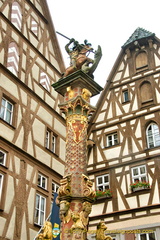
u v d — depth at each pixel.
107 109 18.31
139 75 18.19
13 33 14.34
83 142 7.83
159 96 16.98
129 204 15.23
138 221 14.62
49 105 15.45
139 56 18.84
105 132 17.77
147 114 16.86
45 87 15.73
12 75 13.41
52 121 15.54
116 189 15.94
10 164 12.00
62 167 15.30
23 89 13.95
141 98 17.59
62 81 8.60
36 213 12.71
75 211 6.83
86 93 8.42
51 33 17.56
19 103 13.50
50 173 14.16
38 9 17.22
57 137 15.68
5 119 12.69
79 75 8.31
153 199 14.75
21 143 12.98
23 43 14.87
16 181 12.03
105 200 15.92
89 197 7.04
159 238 13.86
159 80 17.41
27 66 14.76
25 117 13.62
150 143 16.28
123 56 19.36
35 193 12.83
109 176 16.48
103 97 18.75
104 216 15.55
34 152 13.59
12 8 14.89
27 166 12.84
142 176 15.66
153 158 15.67
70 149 7.70
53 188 14.24
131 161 16.19
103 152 17.30
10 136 12.48
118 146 16.98
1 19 13.80
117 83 18.73
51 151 14.77
